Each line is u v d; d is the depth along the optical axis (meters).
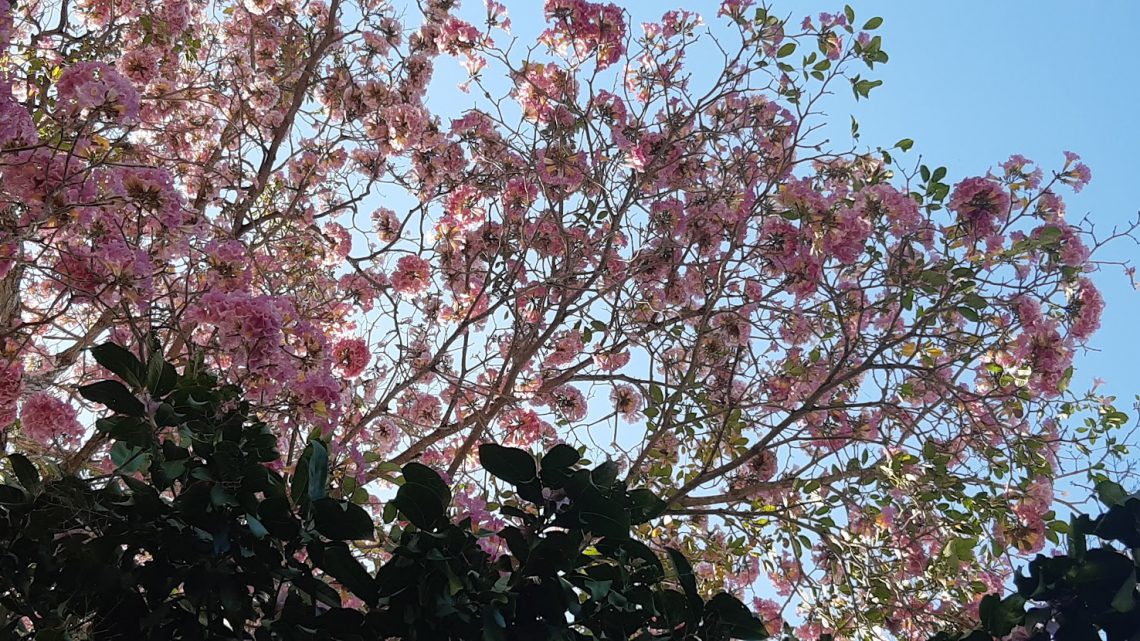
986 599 2.29
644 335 6.38
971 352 5.57
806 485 5.66
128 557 2.38
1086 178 5.39
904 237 5.43
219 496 2.20
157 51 6.20
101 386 2.37
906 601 5.77
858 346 5.75
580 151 6.48
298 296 6.62
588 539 2.27
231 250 5.08
